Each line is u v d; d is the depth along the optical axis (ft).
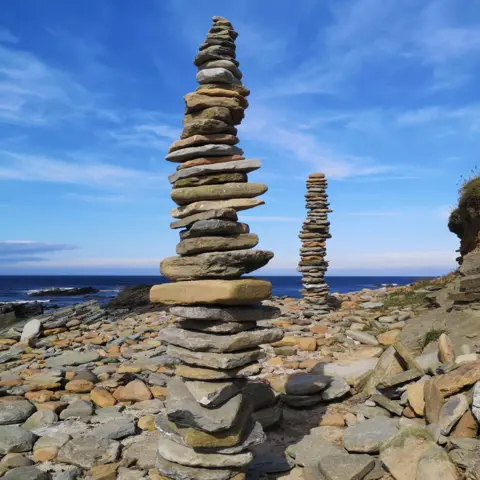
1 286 328.08
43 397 23.94
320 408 21.97
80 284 377.09
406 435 15.38
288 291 178.70
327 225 47.37
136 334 42.39
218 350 14.80
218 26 17.08
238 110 16.70
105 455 17.51
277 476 16.05
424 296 42.68
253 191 15.85
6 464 17.03
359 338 33.27
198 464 14.28
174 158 16.71
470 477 13.23
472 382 17.01
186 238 16.12
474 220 35.91
